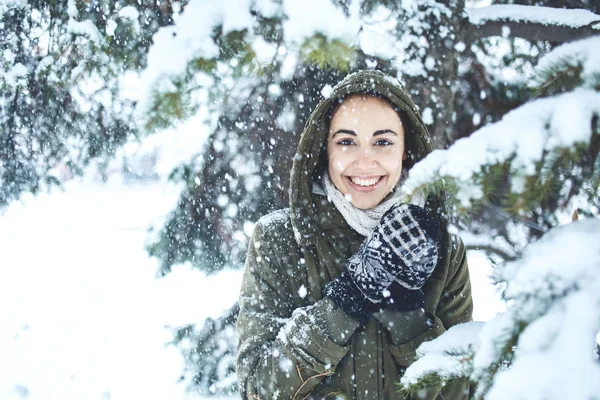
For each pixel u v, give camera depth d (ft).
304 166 5.26
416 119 5.30
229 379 10.06
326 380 5.20
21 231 22.81
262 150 9.30
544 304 2.95
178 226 10.08
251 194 9.54
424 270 4.83
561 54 3.14
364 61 8.50
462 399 4.98
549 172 2.93
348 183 5.23
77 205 27.91
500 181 3.12
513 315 3.00
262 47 4.35
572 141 2.85
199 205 9.86
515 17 8.89
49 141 14.61
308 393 5.05
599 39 3.14
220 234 9.89
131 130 11.94
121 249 22.49
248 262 5.60
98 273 19.02
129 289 16.47
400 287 4.99
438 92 8.61
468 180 3.02
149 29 7.13
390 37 8.39
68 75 10.21
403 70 8.49
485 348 3.06
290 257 5.41
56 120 13.41
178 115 4.42
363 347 5.12
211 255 10.17
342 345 4.81
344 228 5.34
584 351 2.67
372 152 5.12
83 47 7.98
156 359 11.00
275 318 5.27
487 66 10.70
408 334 5.00
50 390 11.94
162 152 9.43
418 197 4.97
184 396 10.11
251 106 9.14
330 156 5.29
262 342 5.22
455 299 5.65
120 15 7.00
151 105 4.33
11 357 13.92
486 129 3.09
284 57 4.83
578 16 8.75
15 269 19.83
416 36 8.46
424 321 5.06
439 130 8.68
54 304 16.84
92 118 12.44
